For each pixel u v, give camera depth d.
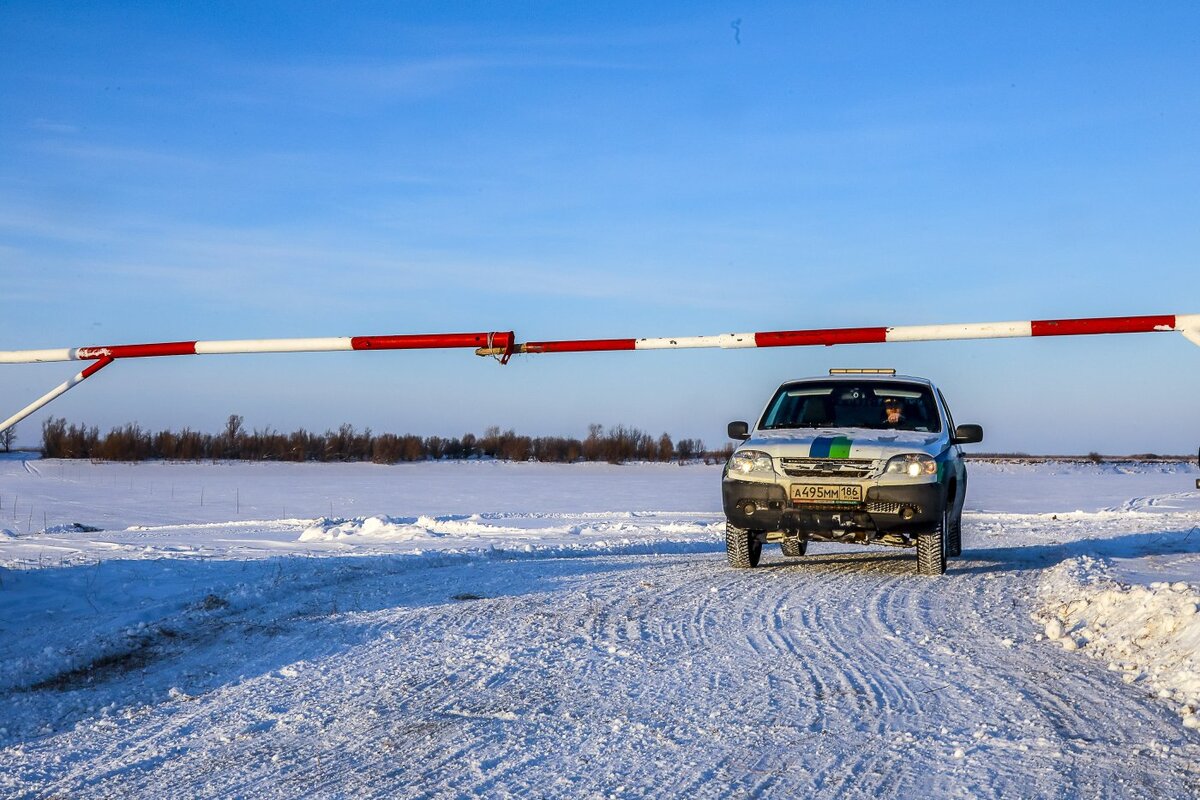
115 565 9.81
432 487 40.94
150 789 4.10
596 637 6.97
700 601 8.44
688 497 33.78
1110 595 7.30
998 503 28.91
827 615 7.81
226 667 6.17
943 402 11.27
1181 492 31.86
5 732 4.89
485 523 18.97
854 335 8.66
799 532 9.77
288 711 5.22
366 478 49.97
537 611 7.94
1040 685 5.64
